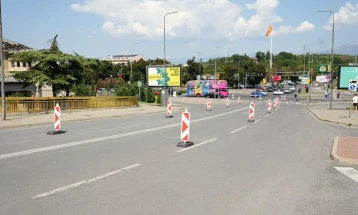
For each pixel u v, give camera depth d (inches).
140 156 381.7
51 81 1241.4
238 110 1392.7
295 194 247.8
